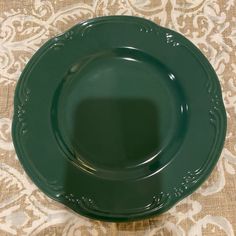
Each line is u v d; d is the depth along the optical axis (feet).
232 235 1.35
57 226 1.37
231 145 1.49
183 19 1.73
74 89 1.50
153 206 1.28
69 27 1.71
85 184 1.32
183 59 1.52
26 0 1.75
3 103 1.56
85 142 1.42
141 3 1.75
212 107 1.43
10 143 1.49
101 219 1.26
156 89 1.51
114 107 1.49
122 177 1.35
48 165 1.34
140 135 1.44
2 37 1.68
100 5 1.75
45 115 1.42
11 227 1.36
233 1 1.75
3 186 1.42
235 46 1.68
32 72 1.48
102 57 1.55
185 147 1.38
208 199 1.40
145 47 1.54
